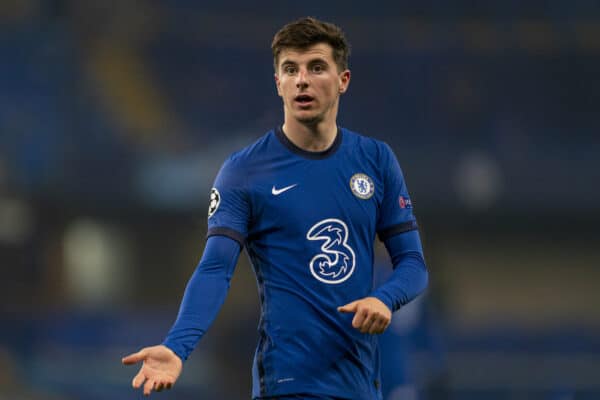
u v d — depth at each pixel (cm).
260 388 1223
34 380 4744
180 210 7494
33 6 8406
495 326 6219
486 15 9400
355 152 1258
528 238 8106
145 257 7725
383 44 9238
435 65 9144
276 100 8856
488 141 8656
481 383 4172
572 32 9275
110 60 8569
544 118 8912
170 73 8806
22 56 8056
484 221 7956
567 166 8338
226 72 8931
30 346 5097
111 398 4675
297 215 1217
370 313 1109
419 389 2442
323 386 1202
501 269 8075
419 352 2395
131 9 8819
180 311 1154
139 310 6212
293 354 1205
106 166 7506
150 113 8312
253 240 1238
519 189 8038
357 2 9419
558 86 9075
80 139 7681
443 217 7906
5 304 6738
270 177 1226
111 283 7581
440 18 9412
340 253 1221
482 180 7988
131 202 7425
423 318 2406
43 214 7194
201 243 7875
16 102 7725
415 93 9012
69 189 7256
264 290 1231
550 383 4209
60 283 7231
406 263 1250
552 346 5394
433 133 8762
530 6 9412
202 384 4719
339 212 1227
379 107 8969
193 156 7731
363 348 1228
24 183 7094
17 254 6969
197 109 8612
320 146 1243
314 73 1205
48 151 7481
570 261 8131
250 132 8444
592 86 9062
